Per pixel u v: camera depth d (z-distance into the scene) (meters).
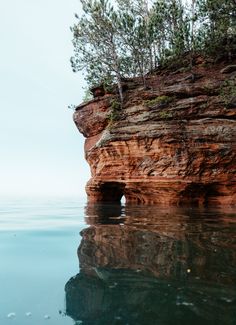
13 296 4.10
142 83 23.56
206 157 17.28
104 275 4.85
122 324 3.24
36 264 5.55
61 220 11.94
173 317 3.40
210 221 10.45
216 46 21.38
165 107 19.52
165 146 17.69
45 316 3.51
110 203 21.98
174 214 12.82
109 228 9.27
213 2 18.81
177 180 17.25
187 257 5.73
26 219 12.73
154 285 4.37
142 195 19.55
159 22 23.27
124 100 22.33
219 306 3.66
